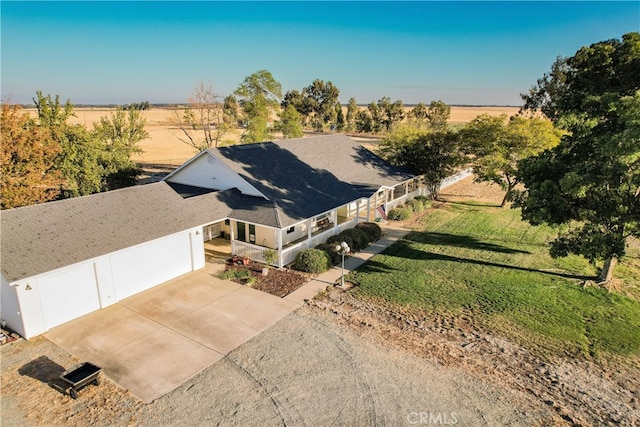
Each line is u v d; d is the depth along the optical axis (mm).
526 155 28938
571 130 17609
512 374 12000
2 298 14133
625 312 15719
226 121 45812
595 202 15680
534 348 13398
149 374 11977
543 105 57594
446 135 33219
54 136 25219
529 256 21906
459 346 13453
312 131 116250
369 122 105500
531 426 9938
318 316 15398
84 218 16484
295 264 20000
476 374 11961
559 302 16531
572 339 13914
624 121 13766
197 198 20703
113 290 16250
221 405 10688
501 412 10414
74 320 15016
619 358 12859
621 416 10328
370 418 10188
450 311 15852
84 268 15148
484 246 23562
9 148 20859
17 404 10664
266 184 22516
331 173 27484
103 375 11914
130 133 39281
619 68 15875
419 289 17781
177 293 17281
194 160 24078
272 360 12656
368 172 30328
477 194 37969
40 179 22109
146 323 14859
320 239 22531
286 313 15625
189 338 13898
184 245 18969
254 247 20609
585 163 15945
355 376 11836
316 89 127438
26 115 22906
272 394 11109
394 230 26703
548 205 16656
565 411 10461
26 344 13477
